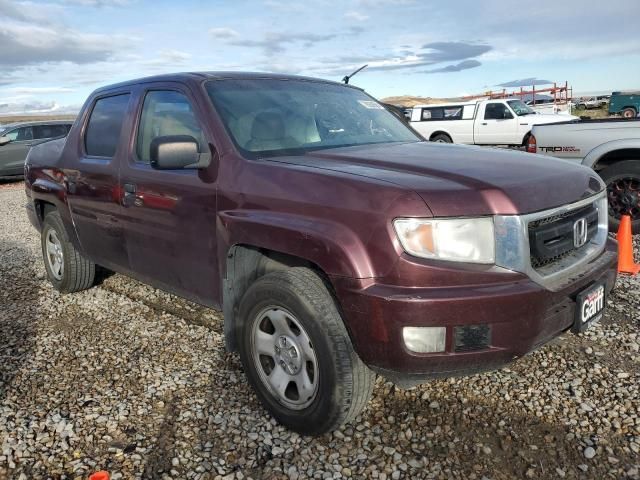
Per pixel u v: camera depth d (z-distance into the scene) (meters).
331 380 2.60
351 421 2.95
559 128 6.79
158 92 3.86
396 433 2.86
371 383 2.69
